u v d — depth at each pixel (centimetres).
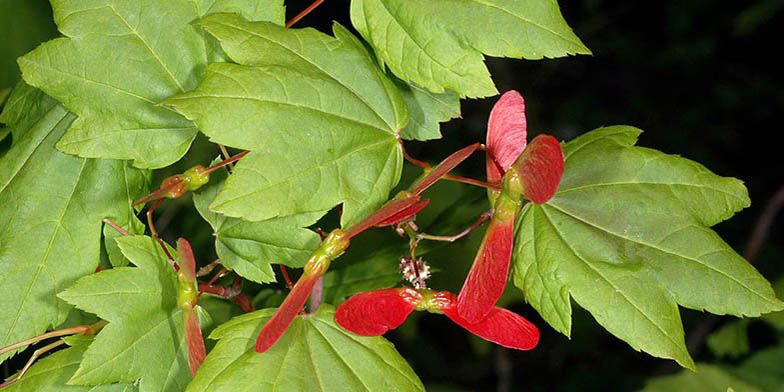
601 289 40
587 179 42
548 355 93
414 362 92
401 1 40
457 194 56
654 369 90
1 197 42
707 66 105
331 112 39
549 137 36
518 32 39
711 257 40
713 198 41
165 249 41
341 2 83
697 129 104
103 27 41
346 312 37
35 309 41
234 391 37
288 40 40
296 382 38
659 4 105
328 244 36
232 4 41
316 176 39
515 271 41
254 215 37
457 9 39
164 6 41
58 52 40
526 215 42
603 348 92
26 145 43
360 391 38
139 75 41
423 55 40
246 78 38
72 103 40
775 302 40
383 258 48
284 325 35
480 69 39
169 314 40
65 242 41
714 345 71
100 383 38
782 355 70
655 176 42
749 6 103
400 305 38
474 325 38
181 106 37
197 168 40
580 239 41
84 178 42
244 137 38
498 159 39
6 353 40
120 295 39
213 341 41
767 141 104
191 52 41
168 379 40
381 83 40
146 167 41
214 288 42
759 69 105
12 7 58
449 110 43
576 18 106
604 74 105
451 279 51
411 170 56
